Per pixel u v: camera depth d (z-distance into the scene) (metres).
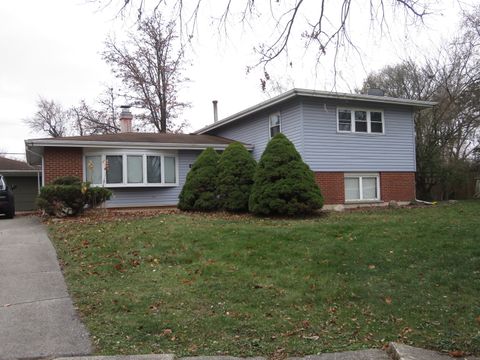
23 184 27.19
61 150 16.38
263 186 13.05
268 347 4.48
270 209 12.84
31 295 5.96
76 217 13.03
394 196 18.47
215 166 14.88
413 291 6.19
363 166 17.75
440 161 21.84
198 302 5.76
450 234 9.09
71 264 7.50
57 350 4.32
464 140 24.55
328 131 17.00
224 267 7.32
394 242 8.61
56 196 12.95
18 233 10.63
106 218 12.41
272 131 18.41
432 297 5.97
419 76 22.19
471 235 8.92
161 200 18.20
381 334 4.88
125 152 17.12
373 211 14.67
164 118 30.19
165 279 6.72
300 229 10.05
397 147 18.70
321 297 5.99
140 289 6.23
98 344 4.47
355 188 17.80
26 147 16.50
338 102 17.19
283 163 13.26
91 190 13.33
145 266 7.40
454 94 20.09
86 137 17.59
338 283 6.51
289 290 6.27
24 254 8.23
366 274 6.88
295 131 16.84
